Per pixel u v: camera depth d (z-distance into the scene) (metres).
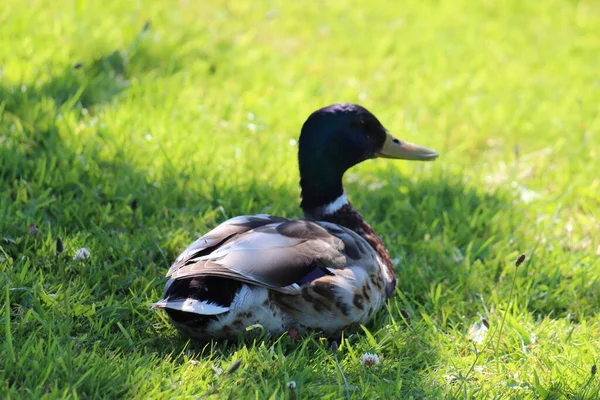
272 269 7.09
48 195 9.84
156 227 9.38
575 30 18.27
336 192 8.87
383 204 10.80
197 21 15.92
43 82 12.30
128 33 14.55
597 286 9.22
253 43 15.66
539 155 12.61
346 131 8.74
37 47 13.46
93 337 7.43
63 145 10.74
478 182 11.62
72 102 11.64
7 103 11.46
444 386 7.25
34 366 6.65
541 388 7.15
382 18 17.88
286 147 11.84
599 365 7.66
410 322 8.31
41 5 15.24
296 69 14.69
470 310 8.76
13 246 8.66
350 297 7.50
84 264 8.42
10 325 7.27
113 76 13.07
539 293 9.05
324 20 17.27
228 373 6.81
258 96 13.38
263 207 10.25
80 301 7.83
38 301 7.64
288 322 7.40
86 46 13.83
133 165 10.67
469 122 13.55
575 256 9.85
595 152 12.66
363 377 7.26
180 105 12.44
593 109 14.22
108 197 9.93
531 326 8.33
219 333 7.34
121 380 6.67
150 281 8.40
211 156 11.11
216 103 12.84
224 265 6.90
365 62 15.54
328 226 7.93
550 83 15.35
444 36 17.05
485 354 7.86
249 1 17.61
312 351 7.65
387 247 9.73
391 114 13.19
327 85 14.45
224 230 7.44
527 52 16.77
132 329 7.62
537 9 19.20
